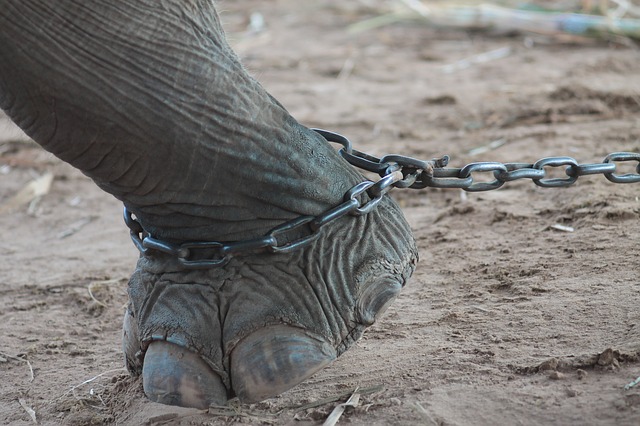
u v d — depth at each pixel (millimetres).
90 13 6770
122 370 9070
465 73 20672
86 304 10789
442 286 10031
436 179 7973
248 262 7363
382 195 7637
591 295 9203
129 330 7746
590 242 10516
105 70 6824
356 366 8398
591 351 8086
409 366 8273
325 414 7590
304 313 7309
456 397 7605
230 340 7188
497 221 11734
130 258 12312
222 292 7297
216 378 7230
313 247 7480
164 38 6965
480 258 10617
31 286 11492
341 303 7453
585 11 24266
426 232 11734
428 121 17141
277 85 20781
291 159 7348
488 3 26219
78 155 7086
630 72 19484
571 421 7098
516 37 23875
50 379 9062
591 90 17438
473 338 8695
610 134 15047
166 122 6977
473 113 17328
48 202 14945
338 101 19172
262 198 7320
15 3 6617
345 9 28297
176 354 7223
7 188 15758
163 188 7227
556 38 23406
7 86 6891
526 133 15602
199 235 7406
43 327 10312
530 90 18406
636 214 11062
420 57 22438
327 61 22656
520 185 13102
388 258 7699
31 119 6984
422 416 7367
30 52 6719
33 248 13031
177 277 7406
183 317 7270
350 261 7555
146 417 7922
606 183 12375
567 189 12414
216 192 7258
